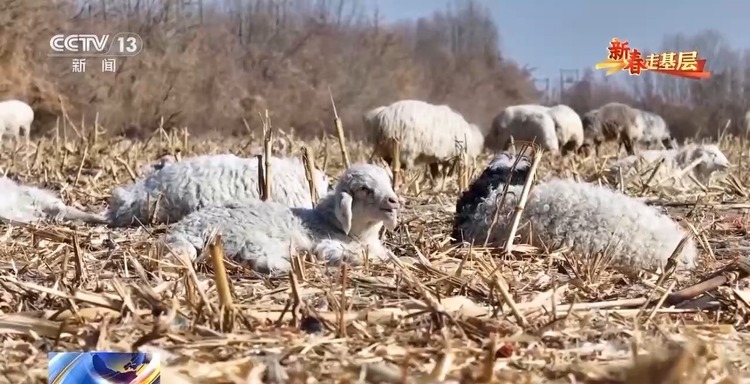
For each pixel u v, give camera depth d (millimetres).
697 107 63812
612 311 5426
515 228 7738
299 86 49344
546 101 73688
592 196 8008
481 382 4055
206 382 4016
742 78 62781
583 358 4484
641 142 33906
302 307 5043
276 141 16938
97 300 5008
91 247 7805
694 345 4305
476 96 66438
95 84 37406
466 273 6641
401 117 18078
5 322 4824
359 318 5027
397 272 6207
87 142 16344
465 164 14828
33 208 9977
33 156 17344
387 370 4094
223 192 9773
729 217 10680
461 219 8781
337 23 54781
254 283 6395
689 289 5816
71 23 38375
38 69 36625
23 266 6656
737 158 22312
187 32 42875
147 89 38812
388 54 55781
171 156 13430
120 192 9977
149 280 6266
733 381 4051
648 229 7691
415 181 14211
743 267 6223
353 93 52281
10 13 35219
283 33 52031
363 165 7664
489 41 68750
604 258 7445
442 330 4633
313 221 7523
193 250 7023
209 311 4867
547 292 5711
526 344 4672
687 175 15750
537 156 7906
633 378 4000
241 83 46781
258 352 4391
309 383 4027
